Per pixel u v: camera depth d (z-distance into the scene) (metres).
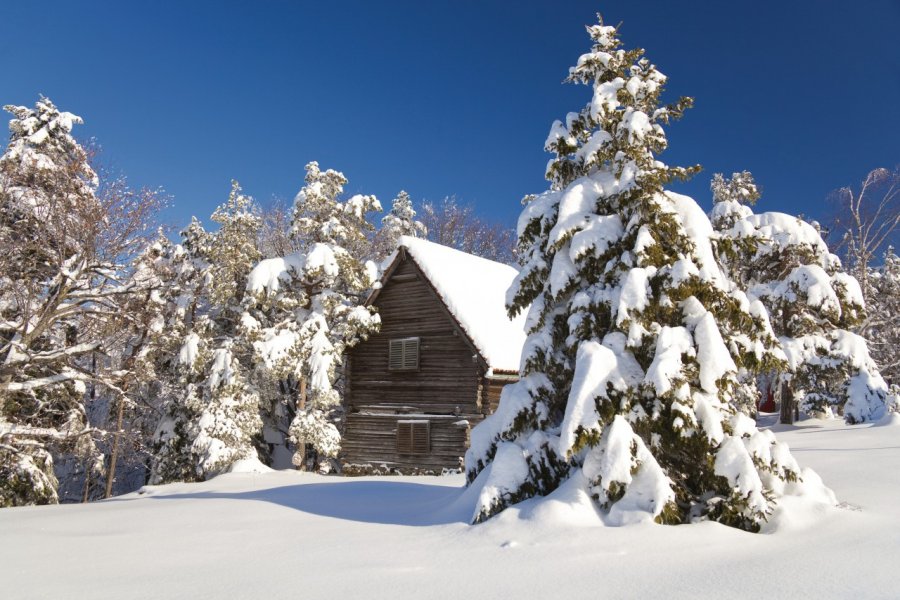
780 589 5.20
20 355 19.09
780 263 27.31
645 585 5.58
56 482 20.98
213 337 29.03
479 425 10.97
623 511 7.82
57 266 20.97
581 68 11.00
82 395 23.39
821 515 7.61
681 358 8.53
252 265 30.34
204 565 7.16
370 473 27.30
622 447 8.05
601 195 10.34
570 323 9.64
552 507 7.99
